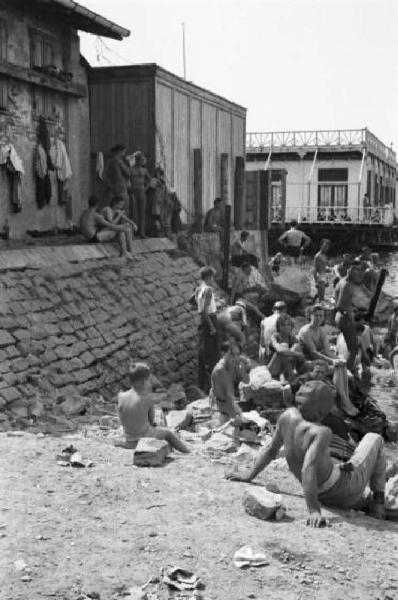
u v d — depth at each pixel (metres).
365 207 50.81
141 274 15.59
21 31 15.52
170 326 14.55
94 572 4.22
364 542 4.88
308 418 5.34
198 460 6.68
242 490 5.78
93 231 15.68
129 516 5.07
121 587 4.07
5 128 14.93
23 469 5.96
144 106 19.66
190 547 4.61
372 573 4.41
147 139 19.70
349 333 13.38
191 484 5.84
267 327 11.64
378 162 59.50
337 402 9.58
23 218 15.78
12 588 3.99
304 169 53.53
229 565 4.39
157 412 9.56
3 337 10.18
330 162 52.88
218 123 24.94
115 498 5.42
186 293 16.42
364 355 13.90
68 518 4.98
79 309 12.40
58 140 16.94
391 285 32.28
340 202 53.00
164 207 19.42
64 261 13.68
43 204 16.42
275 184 54.31
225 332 12.54
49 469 6.01
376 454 5.62
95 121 20.06
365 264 22.69
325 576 4.33
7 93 14.98
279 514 5.18
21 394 9.52
